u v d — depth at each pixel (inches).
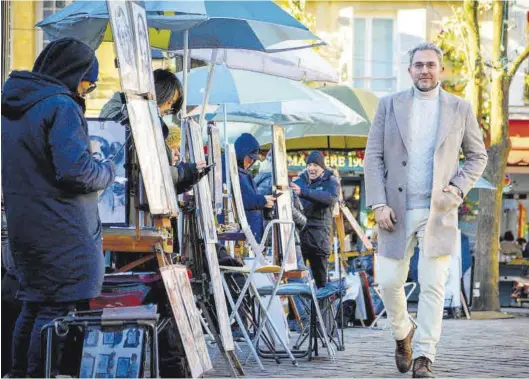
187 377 331.3
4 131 291.0
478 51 946.7
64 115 287.0
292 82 617.0
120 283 307.1
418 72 382.3
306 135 816.3
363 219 1103.0
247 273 434.0
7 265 331.6
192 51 570.9
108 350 268.1
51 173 288.8
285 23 423.2
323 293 474.6
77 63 296.7
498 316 882.1
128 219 320.2
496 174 946.1
